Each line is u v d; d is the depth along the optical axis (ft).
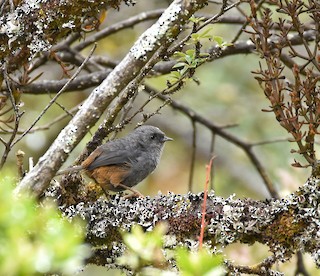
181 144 73.67
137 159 39.32
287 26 44.16
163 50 31.19
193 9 29.96
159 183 69.05
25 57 35.96
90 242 30.66
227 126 50.90
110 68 51.70
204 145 72.95
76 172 33.60
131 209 30.30
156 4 65.10
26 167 60.59
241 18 46.85
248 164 71.82
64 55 48.14
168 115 73.46
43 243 17.94
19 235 17.85
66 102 64.03
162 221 29.81
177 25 30.01
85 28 38.32
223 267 29.12
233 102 68.95
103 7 35.65
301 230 28.94
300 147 31.01
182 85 33.68
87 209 30.48
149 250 21.68
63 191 32.48
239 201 30.12
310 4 33.71
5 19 34.40
